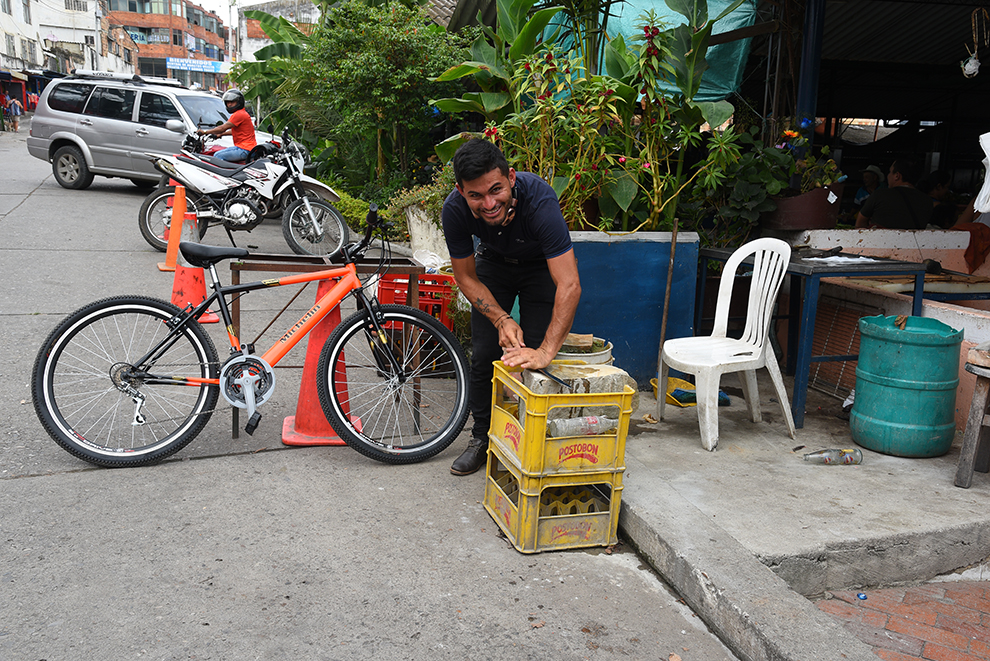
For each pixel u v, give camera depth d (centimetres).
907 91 1184
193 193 767
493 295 337
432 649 223
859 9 791
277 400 431
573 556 284
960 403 396
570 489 309
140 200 1160
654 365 454
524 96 491
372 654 220
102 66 5519
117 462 331
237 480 329
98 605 236
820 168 526
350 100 1021
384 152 1147
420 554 276
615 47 485
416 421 384
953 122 1223
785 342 520
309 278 358
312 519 298
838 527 286
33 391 320
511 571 269
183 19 7038
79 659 211
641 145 466
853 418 377
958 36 880
